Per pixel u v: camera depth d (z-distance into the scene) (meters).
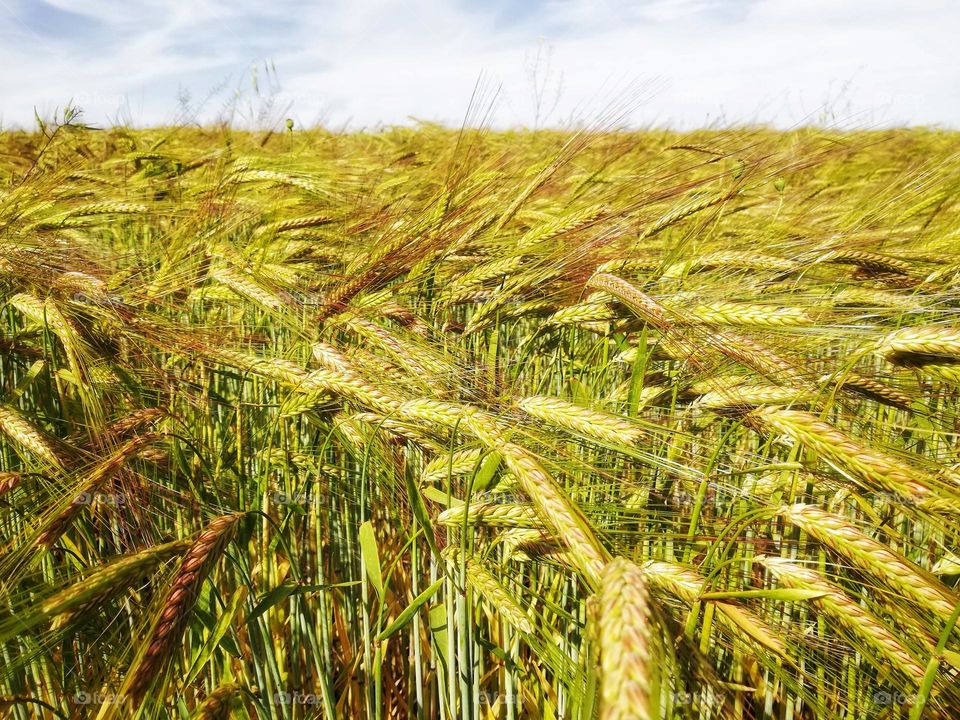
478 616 2.53
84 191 5.21
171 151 8.30
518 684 2.67
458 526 2.30
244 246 4.57
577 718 1.78
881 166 9.10
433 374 2.76
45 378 3.40
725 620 1.94
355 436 2.52
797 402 2.42
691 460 2.38
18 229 3.87
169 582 1.71
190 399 3.09
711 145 5.66
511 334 4.88
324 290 3.44
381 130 16.17
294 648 2.79
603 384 3.62
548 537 2.21
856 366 2.53
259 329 3.91
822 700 2.04
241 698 2.12
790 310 2.50
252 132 9.71
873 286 3.37
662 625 1.35
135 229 5.84
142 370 3.00
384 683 3.09
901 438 3.02
